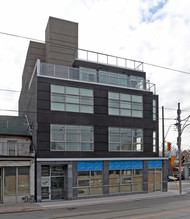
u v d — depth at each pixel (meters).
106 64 27.03
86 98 23.83
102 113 24.39
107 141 24.25
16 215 14.89
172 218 13.01
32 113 23.48
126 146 25.38
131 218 13.02
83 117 23.36
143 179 25.86
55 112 22.11
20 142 22.81
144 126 26.78
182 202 19.64
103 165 23.62
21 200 19.91
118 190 24.20
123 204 19.00
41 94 21.73
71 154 22.25
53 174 21.95
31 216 14.39
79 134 23.02
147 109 27.30
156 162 27.16
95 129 23.80
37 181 20.38
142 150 26.34
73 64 26.14
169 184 38.50
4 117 26.27
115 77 27.05
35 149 21.23
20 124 25.19
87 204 18.97
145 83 28.70
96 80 25.75
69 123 22.61
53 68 23.55
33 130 22.53
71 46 30.89
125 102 25.98
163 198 22.81
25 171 20.44
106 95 24.89
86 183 22.55
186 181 44.81
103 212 15.20
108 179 23.72
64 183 22.25
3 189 19.41
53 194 21.73
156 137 29.12
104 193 23.23
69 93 23.05
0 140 21.92
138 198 22.12
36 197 20.23
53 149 21.64
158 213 14.55
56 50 30.06
